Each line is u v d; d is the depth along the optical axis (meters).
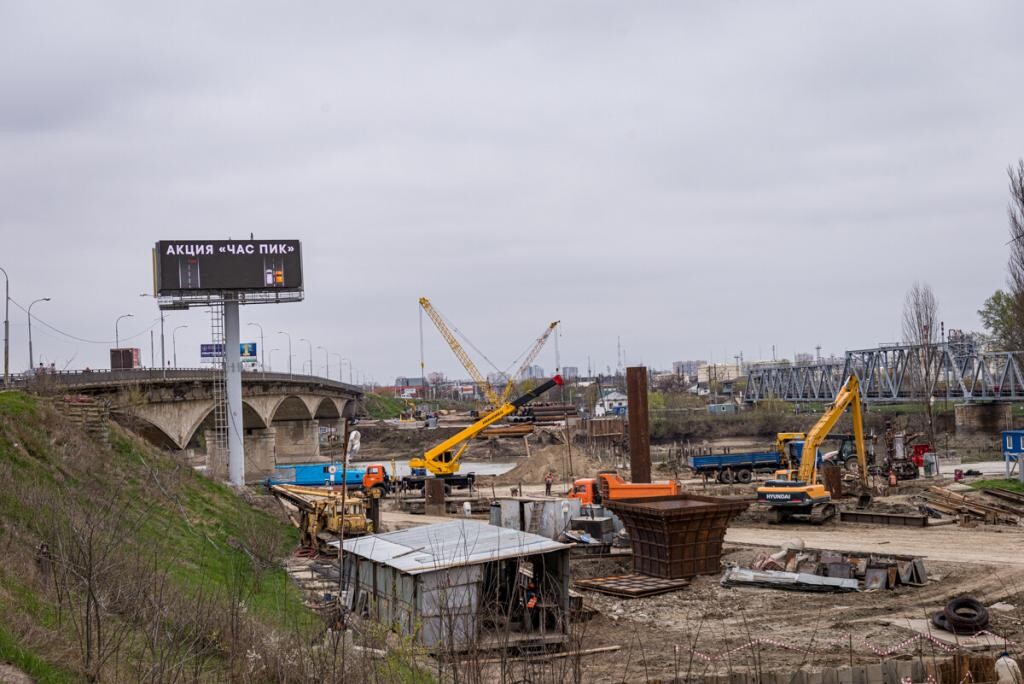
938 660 20.38
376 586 25.41
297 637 17.27
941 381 134.38
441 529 28.23
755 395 191.50
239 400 67.88
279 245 69.50
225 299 68.81
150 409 66.44
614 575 38.47
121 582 17.66
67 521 19.72
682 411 188.88
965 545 42.28
